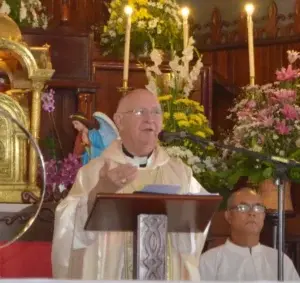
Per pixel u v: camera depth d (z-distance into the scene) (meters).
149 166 9.23
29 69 12.17
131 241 8.91
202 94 14.45
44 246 10.80
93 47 14.27
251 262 10.60
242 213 10.57
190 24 17.08
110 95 14.05
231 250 10.66
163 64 14.10
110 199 7.14
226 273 10.58
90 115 13.76
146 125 9.04
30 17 14.21
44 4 16.23
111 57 14.55
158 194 7.21
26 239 11.31
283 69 12.00
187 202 7.24
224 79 15.52
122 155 9.19
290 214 11.54
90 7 16.55
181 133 8.32
